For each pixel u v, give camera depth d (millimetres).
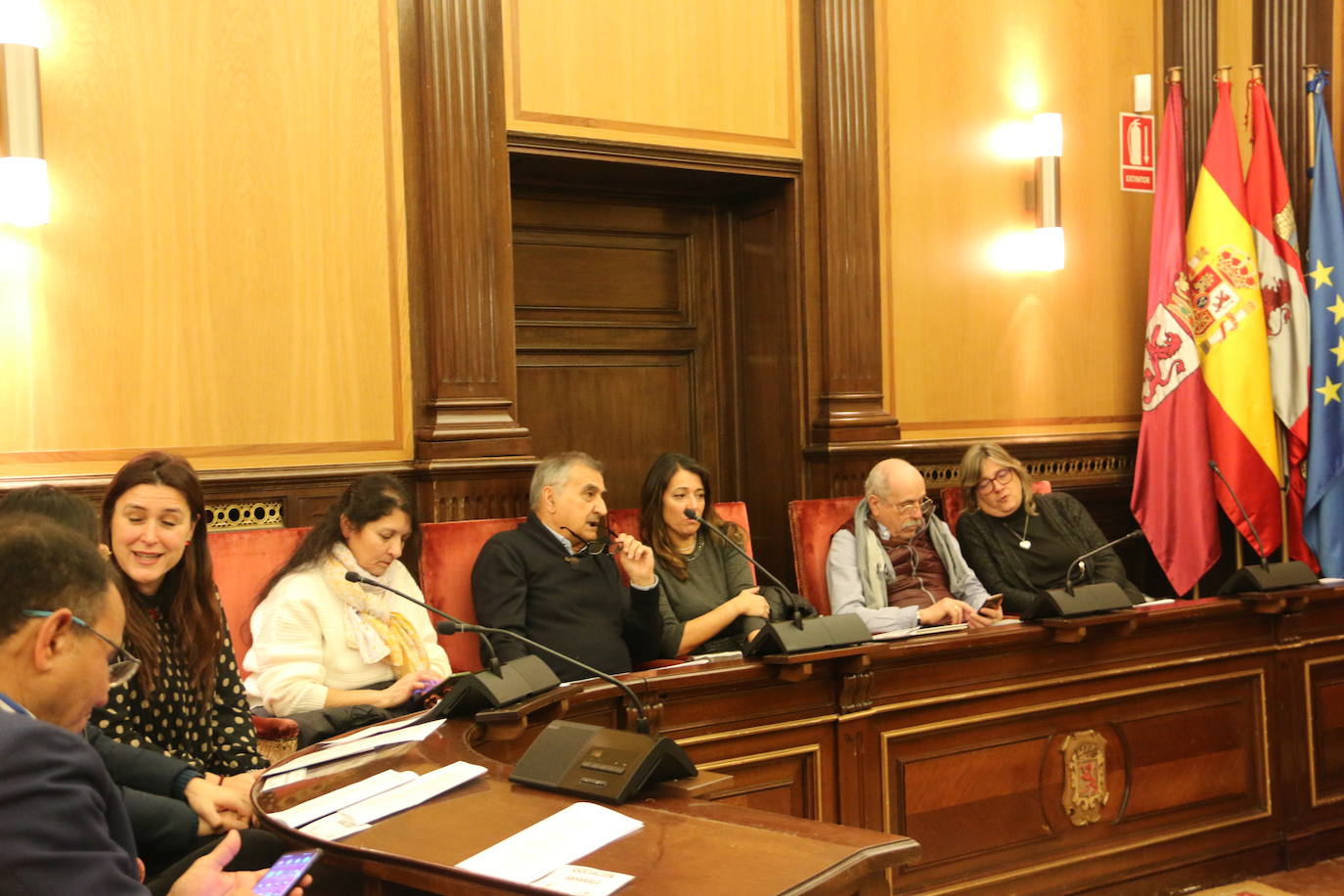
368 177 3691
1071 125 5109
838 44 4543
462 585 3301
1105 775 3268
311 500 3584
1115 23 5203
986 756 3057
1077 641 3180
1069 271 5117
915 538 3961
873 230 4609
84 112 3273
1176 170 4977
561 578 3150
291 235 3570
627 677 2535
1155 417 4973
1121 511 5242
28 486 3150
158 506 2193
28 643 1276
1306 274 5043
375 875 1431
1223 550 5129
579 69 4062
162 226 3385
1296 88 5246
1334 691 3773
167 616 2264
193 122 3426
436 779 1717
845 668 2797
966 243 4867
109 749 1956
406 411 3758
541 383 4457
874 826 2850
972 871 3016
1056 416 5090
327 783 1765
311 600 2877
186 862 1716
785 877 1292
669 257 4719
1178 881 3377
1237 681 3551
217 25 3459
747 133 4406
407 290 3758
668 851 1387
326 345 3623
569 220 4484
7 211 3117
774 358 4684
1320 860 3672
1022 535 4055
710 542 3686
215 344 3463
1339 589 3680
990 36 4910
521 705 2156
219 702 2338
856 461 4539
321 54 3613
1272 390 4965
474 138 3811
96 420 3303
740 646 3393
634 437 4656
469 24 3803
